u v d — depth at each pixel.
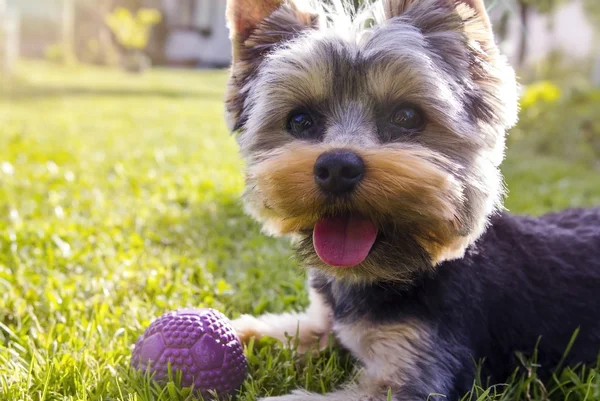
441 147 0.34
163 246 0.56
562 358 0.37
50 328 0.40
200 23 3.97
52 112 1.52
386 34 0.35
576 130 1.29
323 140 0.34
